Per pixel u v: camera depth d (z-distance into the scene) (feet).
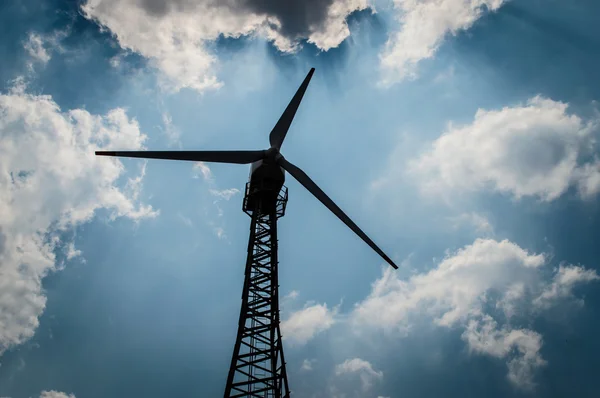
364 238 129.29
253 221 127.95
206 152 130.41
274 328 112.27
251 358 109.70
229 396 102.78
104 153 124.88
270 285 119.03
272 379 105.81
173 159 128.77
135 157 126.31
